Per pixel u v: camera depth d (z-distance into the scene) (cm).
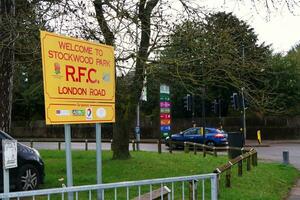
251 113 4912
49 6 1178
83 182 1295
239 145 2120
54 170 1561
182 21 1344
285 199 1287
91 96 740
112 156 1945
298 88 4806
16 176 1129
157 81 1538
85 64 729
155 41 1315
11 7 1148
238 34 1491
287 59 4781
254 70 1468
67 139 693
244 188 1306
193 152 2770
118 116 1816
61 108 683
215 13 1403
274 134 4834
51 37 670
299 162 2405
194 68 1391
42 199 976
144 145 3984
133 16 1210
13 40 1091
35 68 1345
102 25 1200
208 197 1092
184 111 5369
